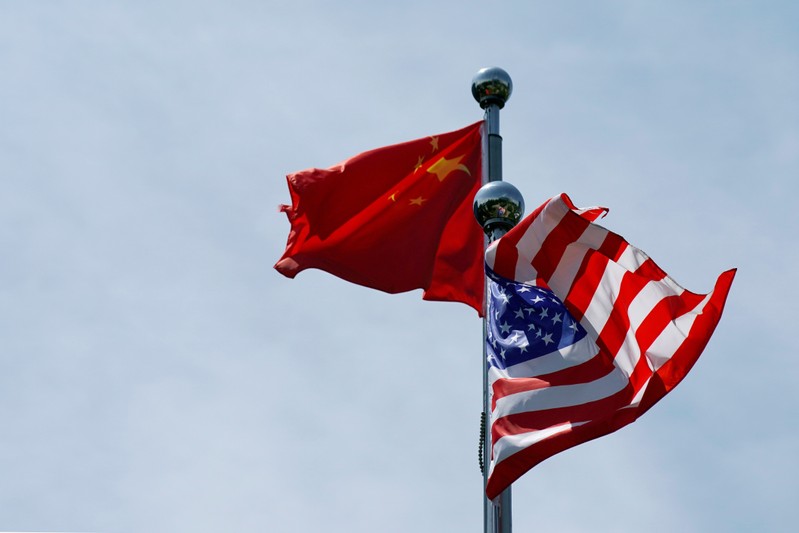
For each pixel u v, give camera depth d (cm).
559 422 1617
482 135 2195
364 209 2173
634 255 1686
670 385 1599
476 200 1806
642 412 1580
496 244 1691
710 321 1625
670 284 1669
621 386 1630
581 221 1689
